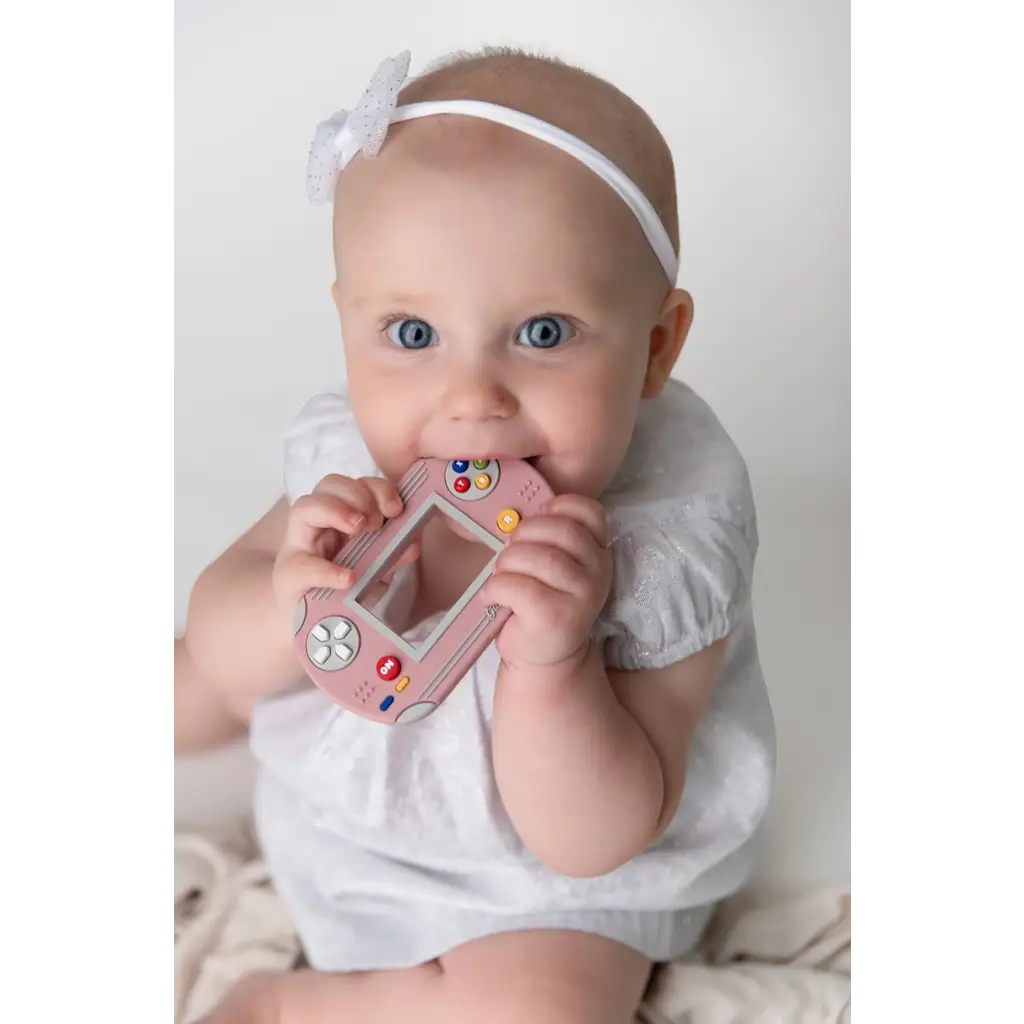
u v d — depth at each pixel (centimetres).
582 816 75
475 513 71
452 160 72
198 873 95
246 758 98
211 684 96
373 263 73
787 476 115
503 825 82
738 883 93
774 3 129
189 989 87
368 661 68
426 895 84
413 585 84
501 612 69
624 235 75
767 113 128
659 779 78
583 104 77
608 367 74
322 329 122
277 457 115
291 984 84
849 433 116
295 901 90
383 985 83
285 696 91
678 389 95
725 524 84
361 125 74
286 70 129
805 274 124
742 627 94
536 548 69
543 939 82
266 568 94
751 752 89
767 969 89
